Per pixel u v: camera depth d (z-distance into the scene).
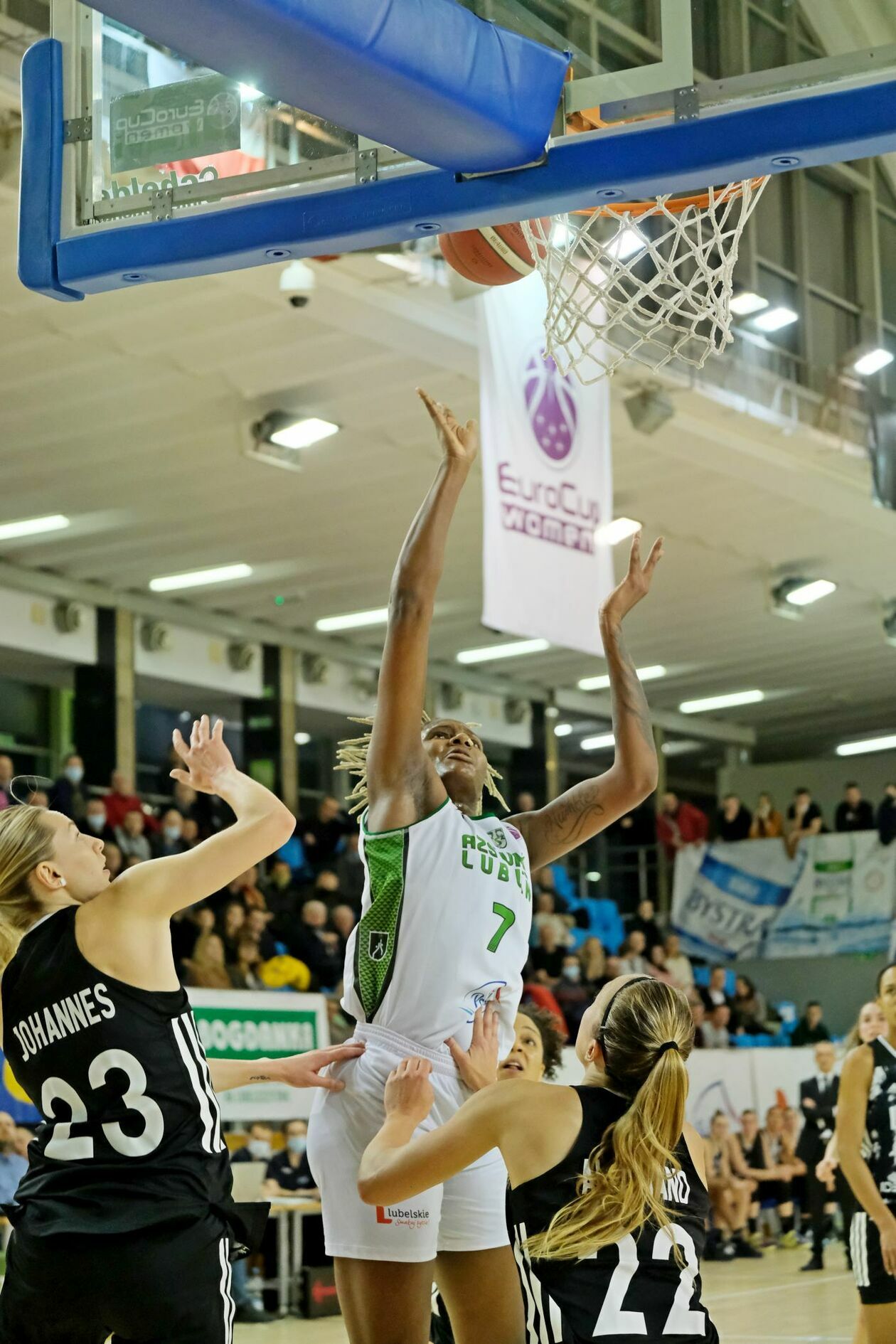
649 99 3.11
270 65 2.67
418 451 12.99
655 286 3.85
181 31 2.53
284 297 9.86
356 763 3.89
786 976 19.55
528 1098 2.73
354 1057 3.35
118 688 15.75
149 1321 2.62
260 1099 9.69
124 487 13.30
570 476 9.72
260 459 11.99
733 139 3.04
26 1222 2.69
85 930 2.77
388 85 2.77
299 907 14.38
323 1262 9.88
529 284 9.68
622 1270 2.61
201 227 3.37
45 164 3.50
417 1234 3.20
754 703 21.70
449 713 19.19
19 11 7.86
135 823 13.79
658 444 12.69
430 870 3.31
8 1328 2.70
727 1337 8.08
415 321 10.45
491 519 9.16
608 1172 2.63
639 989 2.80
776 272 12.34
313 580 16.00
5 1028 2.82
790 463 13.40
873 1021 5.87
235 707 18.22
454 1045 3.26
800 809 19.39
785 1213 14.55
